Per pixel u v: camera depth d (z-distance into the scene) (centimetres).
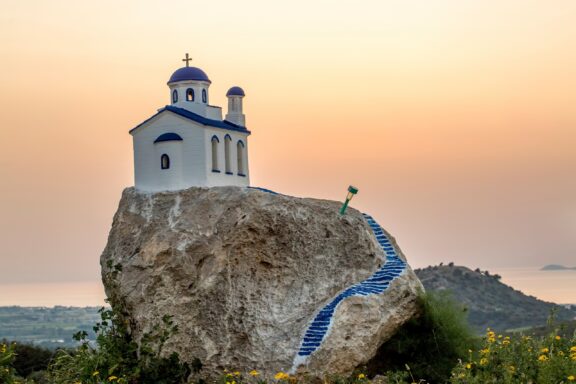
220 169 3475
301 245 3027
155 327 2858
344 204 3127
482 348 2628
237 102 3834
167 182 3406
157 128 3459
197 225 3047
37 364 4694
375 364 2850
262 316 2889
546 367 2183
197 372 2850
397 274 2934
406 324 2898
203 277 2958
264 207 3031
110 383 2666
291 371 2681
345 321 2727
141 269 2998
